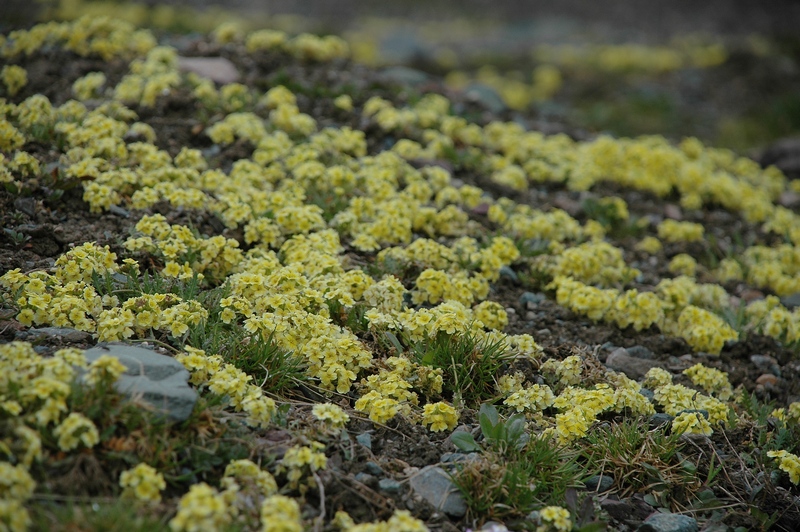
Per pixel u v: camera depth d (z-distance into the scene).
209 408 1.98
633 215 2.70
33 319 2.05
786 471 2.06
